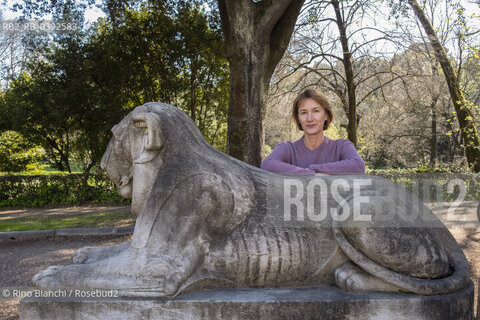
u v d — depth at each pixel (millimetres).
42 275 1807
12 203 9695
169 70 10867
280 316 1678
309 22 10422
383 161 18797
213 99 11156
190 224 1785
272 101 12117
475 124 9977
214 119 11789
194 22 10516
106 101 10422
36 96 10273
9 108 11289
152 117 1826
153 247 1752
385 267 1772
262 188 1934
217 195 1812
